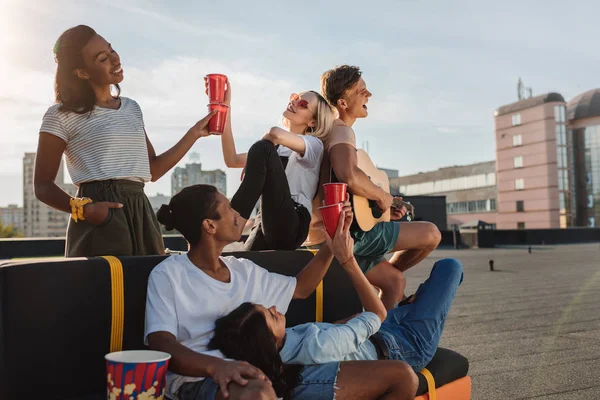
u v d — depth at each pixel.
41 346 1.88
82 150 2.35
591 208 86.19
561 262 17.88
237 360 1.82
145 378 1.56
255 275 2.15
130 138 2.44
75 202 2.17
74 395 1.95
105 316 2.01
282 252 2.55
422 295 2.54
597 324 5.84
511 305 7.41
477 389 3.46
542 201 79.69
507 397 3.30
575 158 88.06
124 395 1.56
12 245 6.65
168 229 2.03
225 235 1.98
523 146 82.44
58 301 1.91
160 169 2.64
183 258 2.00
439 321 2.49
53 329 1.90
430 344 2.45
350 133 3.03
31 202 130.00
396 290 3.13
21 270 1.85
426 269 15.66
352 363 1.99
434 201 51.53
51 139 2.29
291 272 2.56
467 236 35.72
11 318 1.82
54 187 2.29
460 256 23.22
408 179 95.94
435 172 90.94
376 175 3.35
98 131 2.36
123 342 2.05
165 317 1.86
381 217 3.11
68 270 1.94
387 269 3.15
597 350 4.57
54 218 130.50
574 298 8.13
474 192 85.31
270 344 1.90
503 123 85.62
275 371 1.89
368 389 1.96
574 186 88.06
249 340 1.85
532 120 81.25
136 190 2.45
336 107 3.38
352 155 2.90
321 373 1.97
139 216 2.44
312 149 2.96
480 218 84.31
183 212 1.96
